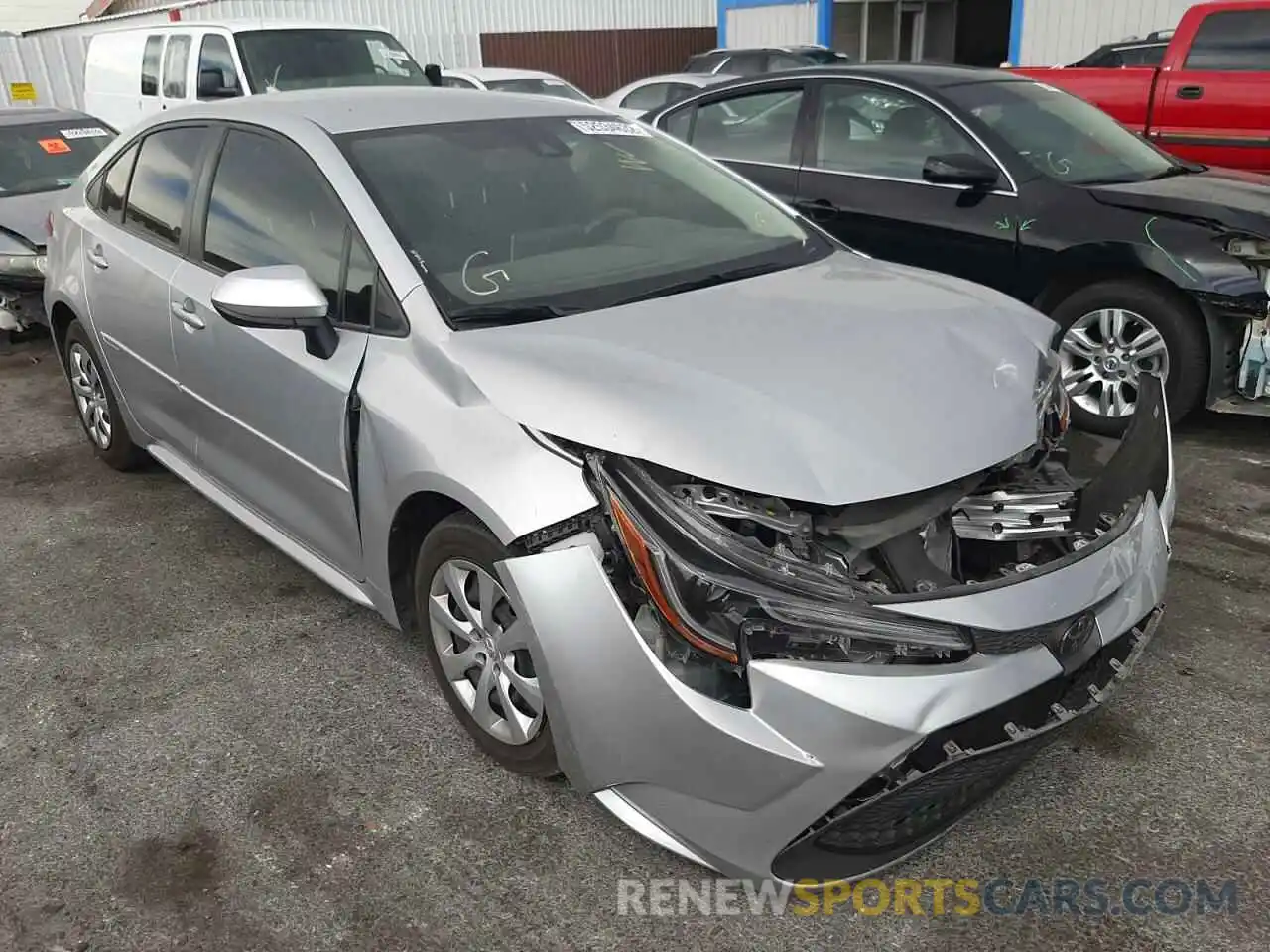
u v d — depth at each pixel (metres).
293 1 17.38
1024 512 2.54
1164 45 10.48
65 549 4.20
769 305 2.90
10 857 2.56
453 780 2.79
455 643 2.83
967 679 2.13
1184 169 5.44
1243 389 4.59
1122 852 2.48
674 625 2.17
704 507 2.22
